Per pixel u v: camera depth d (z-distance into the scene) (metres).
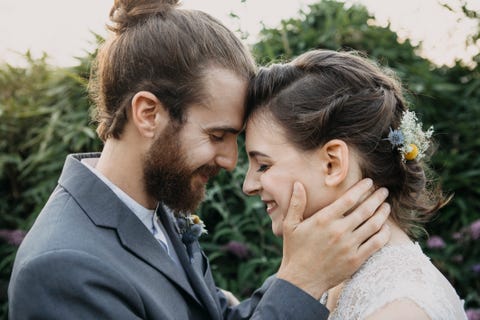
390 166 1.60
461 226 3.53
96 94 1.85
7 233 3.33
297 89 1.58
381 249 1.56
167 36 1.62
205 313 1.73
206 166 1.66
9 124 3.60
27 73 3.82
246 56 1.69
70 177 1.64
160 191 1.67
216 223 3.30
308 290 1.51
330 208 1.52
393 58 3.63
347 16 3.78
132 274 1.53
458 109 3.74
